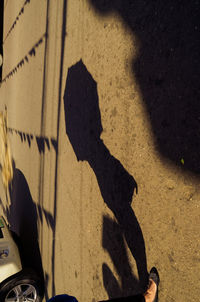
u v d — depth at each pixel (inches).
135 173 104.4
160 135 93.5
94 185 131.6
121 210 112.8
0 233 198.2
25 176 243.8
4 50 345.7
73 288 154.4
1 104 348.8
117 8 113.5
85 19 137.7
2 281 176.4
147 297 92.1
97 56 127.8
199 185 81.6
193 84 82.6
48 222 189.8
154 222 95.9
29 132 231.5
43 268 199.3
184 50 85.1
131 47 105.9
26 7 246.1
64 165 163.8
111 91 117.9
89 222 136.8
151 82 96.8
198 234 81.6
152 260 97.0
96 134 129.4
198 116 81.4
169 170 90.1
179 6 86.6
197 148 81.7
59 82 169.8
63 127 163.9
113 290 119.0
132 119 105.7
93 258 133.6
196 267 82.2
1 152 341.7
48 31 189.5
